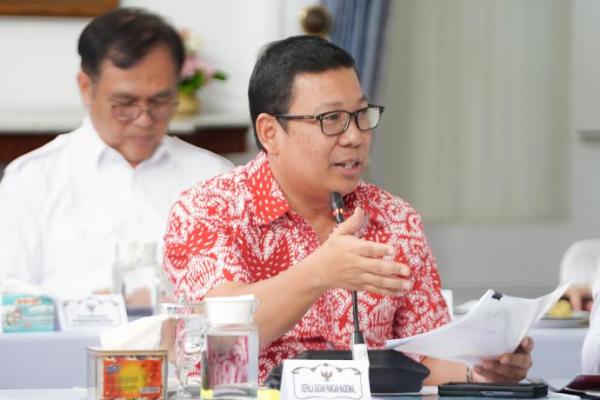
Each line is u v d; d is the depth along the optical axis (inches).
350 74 183.9
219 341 143.2
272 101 186.1
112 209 312.8
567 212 476.1
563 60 475.2
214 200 192.9
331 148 181.6
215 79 435.8
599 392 169.2
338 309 191.9
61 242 309.3
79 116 418.0
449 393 164.1
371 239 197.5
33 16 432.1
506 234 477.1
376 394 165.8
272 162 191.5
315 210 193.6
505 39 475.2
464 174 477.1
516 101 476.4
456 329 165.0
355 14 441.4
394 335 201.0
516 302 164.6
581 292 275.1
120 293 244.4
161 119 308.3
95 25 301.3
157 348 146.0
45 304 233.9
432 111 475.2
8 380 222.2
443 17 473.1
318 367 149.6
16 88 434.3
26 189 310.5
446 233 475.8
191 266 188.4
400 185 473.7
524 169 477.4
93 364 142.9
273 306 171.5
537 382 172.1
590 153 474.3
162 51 302.7
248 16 447.8
